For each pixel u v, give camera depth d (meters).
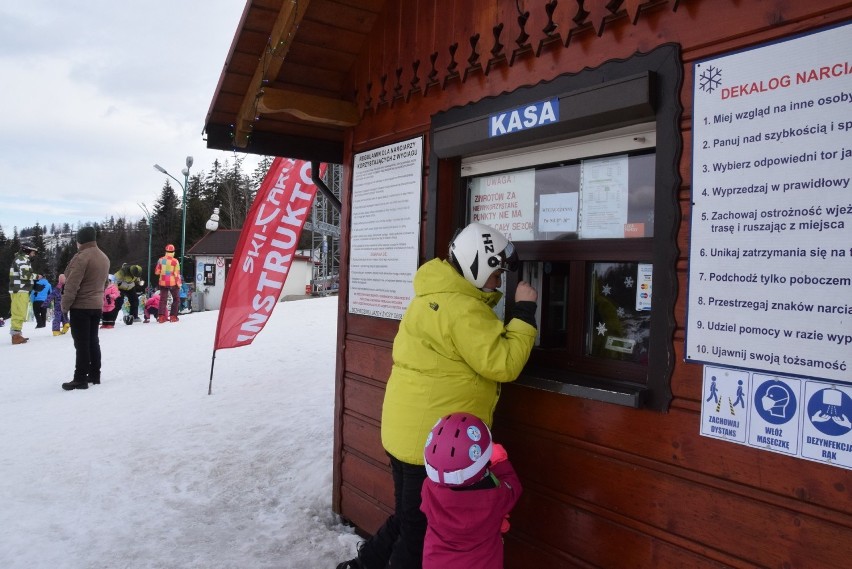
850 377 1.56
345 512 3.69
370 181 3.49
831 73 1.60
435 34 2.99
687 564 1.94
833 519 1.60
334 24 3.37
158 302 15.65
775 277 1.70
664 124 1.98
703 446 1.89
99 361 7.43
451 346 2.28
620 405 2.15
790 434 1.68
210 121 3.94
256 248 5.89
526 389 2.52
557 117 2.27
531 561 2.50
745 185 1.77
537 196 2.65
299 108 3.42
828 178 1.60
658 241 1.99
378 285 3.41
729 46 1.82
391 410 2.44
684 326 1.94
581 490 2.29
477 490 2.02
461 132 2.74
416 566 2.39
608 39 2.17
